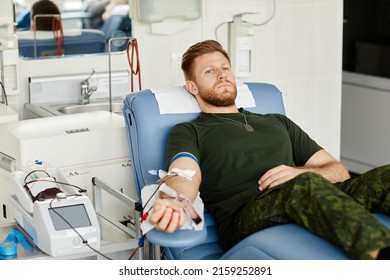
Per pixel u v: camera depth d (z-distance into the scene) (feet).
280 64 15.35
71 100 13.46
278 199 8.75
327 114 16.05
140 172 10.55
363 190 9.09
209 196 10.11
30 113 13.10
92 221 8.89
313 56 15.66
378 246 7.61
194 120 10.84
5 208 10.76
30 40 13.15
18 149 10.21
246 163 10.16
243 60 14.66
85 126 10.89
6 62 12.72
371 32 18.43
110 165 10.80
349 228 7.76
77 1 13.38
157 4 13.76
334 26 15.76
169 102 10.85
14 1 12.89
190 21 14.23
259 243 8.29
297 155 10.96
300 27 15.40
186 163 9.73
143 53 14.05
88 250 8.86
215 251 9.61
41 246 8.90
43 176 9.61
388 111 17.02
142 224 8.73
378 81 17.16
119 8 13.71
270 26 15.10
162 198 8.98
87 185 10.66
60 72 13.47
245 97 11.41
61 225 8.77
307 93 15.75
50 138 10.31
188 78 11.03
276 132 10.61
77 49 13.53
